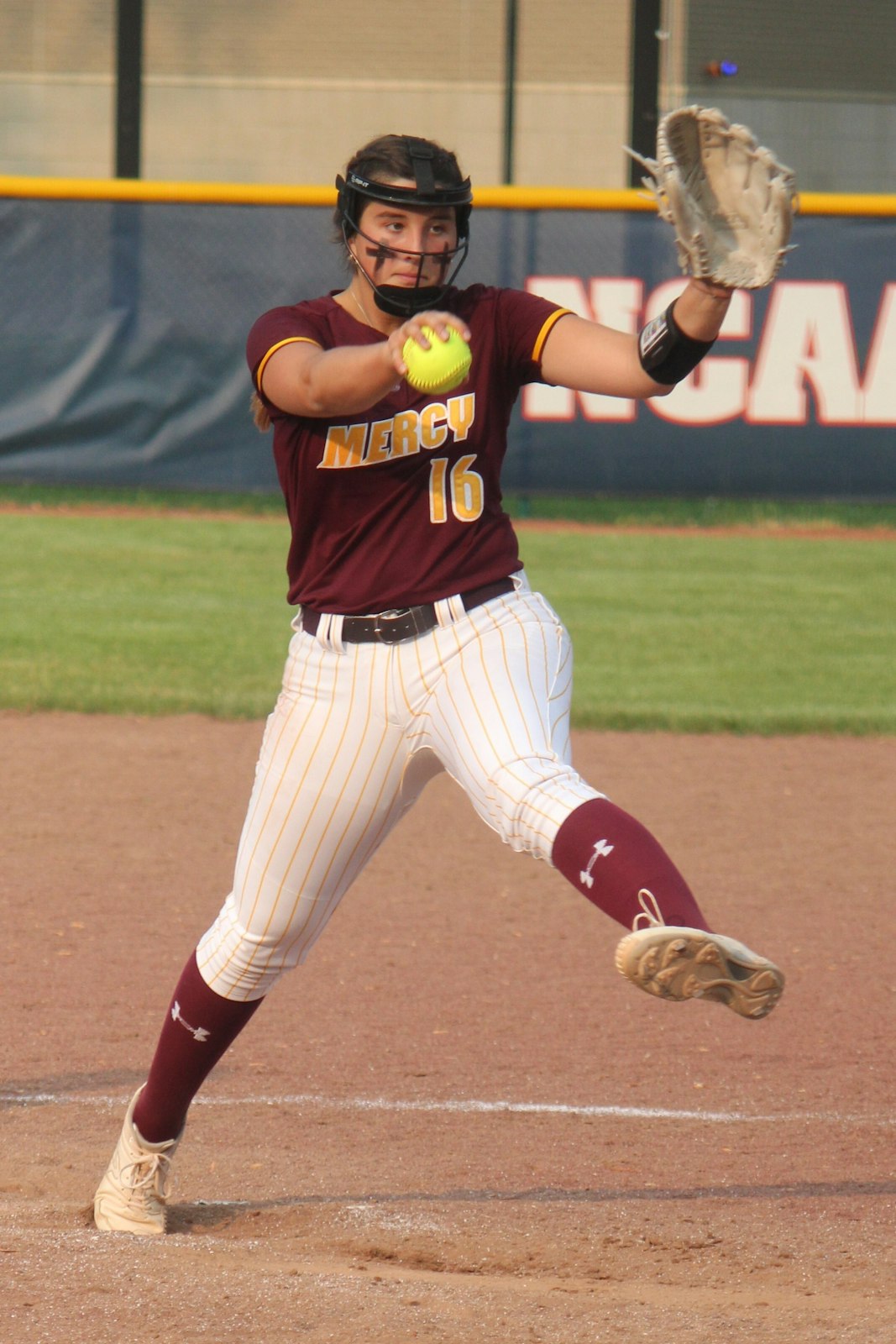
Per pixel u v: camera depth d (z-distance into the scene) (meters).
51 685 31.67
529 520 51.47
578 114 80.50
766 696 32.22
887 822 24.77
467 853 23.14
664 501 51.22
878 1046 15.85
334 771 9.82
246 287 46.25
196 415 46.69
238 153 81.12
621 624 38.25
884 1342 8.59
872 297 45.44
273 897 10.19
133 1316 8.76
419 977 17.81
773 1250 10.61
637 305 46.00
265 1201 11.66
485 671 9.34
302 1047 15.55
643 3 60.34
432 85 80.50
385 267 9.44
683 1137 13.28
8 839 22.86
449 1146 13.00
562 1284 9.85
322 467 9.45
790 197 8.26
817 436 45.97
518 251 46.00
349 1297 9.16
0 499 52.03
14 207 45.91
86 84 80.75
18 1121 13.34
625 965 7.81
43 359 46.47
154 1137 10.91
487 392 9.59
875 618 39.44
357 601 9.58
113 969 17.77
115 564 43.56
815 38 78.00
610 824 8.52
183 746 28.47
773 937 19.41
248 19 80.19
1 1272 9.44
